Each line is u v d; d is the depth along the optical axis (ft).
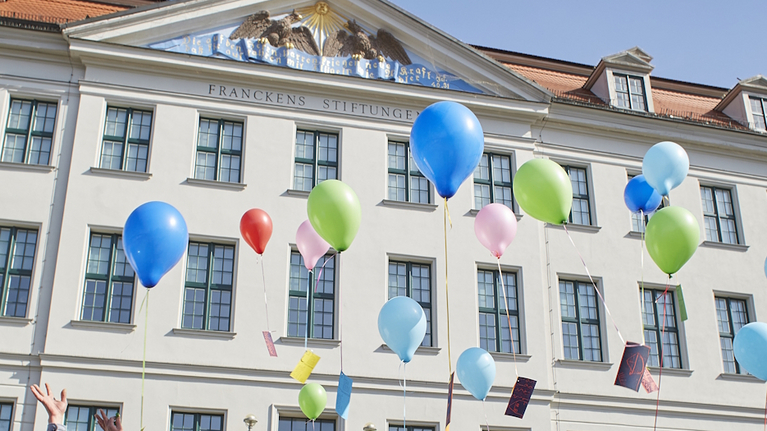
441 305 66.74
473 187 72.49
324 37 73.00
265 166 67.67
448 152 40.83
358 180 69.41
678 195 78.54
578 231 73.72
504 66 75.31
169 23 68.95
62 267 60.39
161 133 66.59
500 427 64.13
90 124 65.41
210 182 65.72
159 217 40.81
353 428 60.95
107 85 66.90
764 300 76.07
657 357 71.31
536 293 69.36
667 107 84.99
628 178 77.71
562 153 76.54
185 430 58.39
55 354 57.72
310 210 45.14
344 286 65.16
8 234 61.41
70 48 66.18
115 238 62.75
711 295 74.74
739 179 80.84
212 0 69.72
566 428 66.08
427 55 75.10
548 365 67.62
